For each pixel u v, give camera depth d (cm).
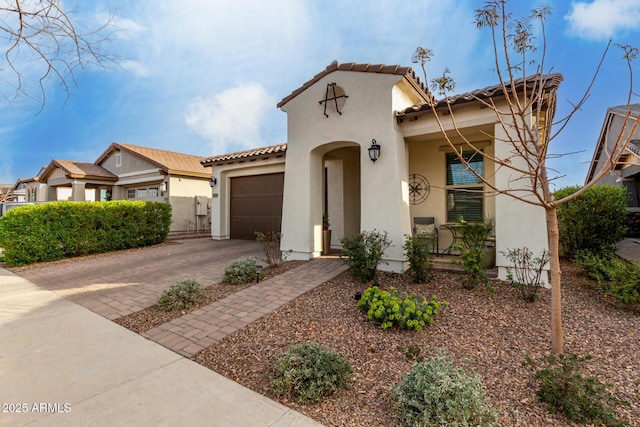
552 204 342
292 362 335
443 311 500
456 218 880
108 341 440
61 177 1958
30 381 339
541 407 283
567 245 854
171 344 429
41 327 489
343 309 525
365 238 720
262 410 293
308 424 274
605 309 501
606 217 802
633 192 1545
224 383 338
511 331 431
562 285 621
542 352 377
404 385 291
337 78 840
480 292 577
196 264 926
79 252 1082
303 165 912
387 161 761
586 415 263
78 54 455
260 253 1080
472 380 277
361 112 802
